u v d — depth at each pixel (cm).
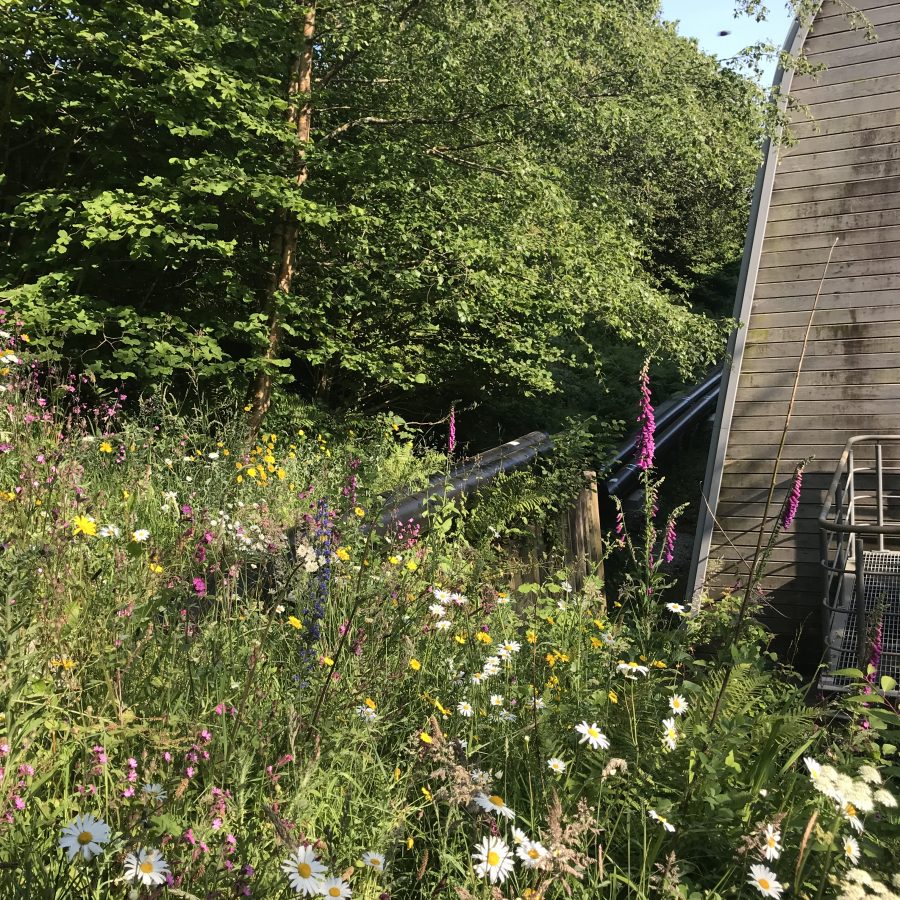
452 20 1112
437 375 1400
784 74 1155
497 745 288
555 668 361
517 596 575
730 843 256
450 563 489
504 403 1577
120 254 1089
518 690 327
